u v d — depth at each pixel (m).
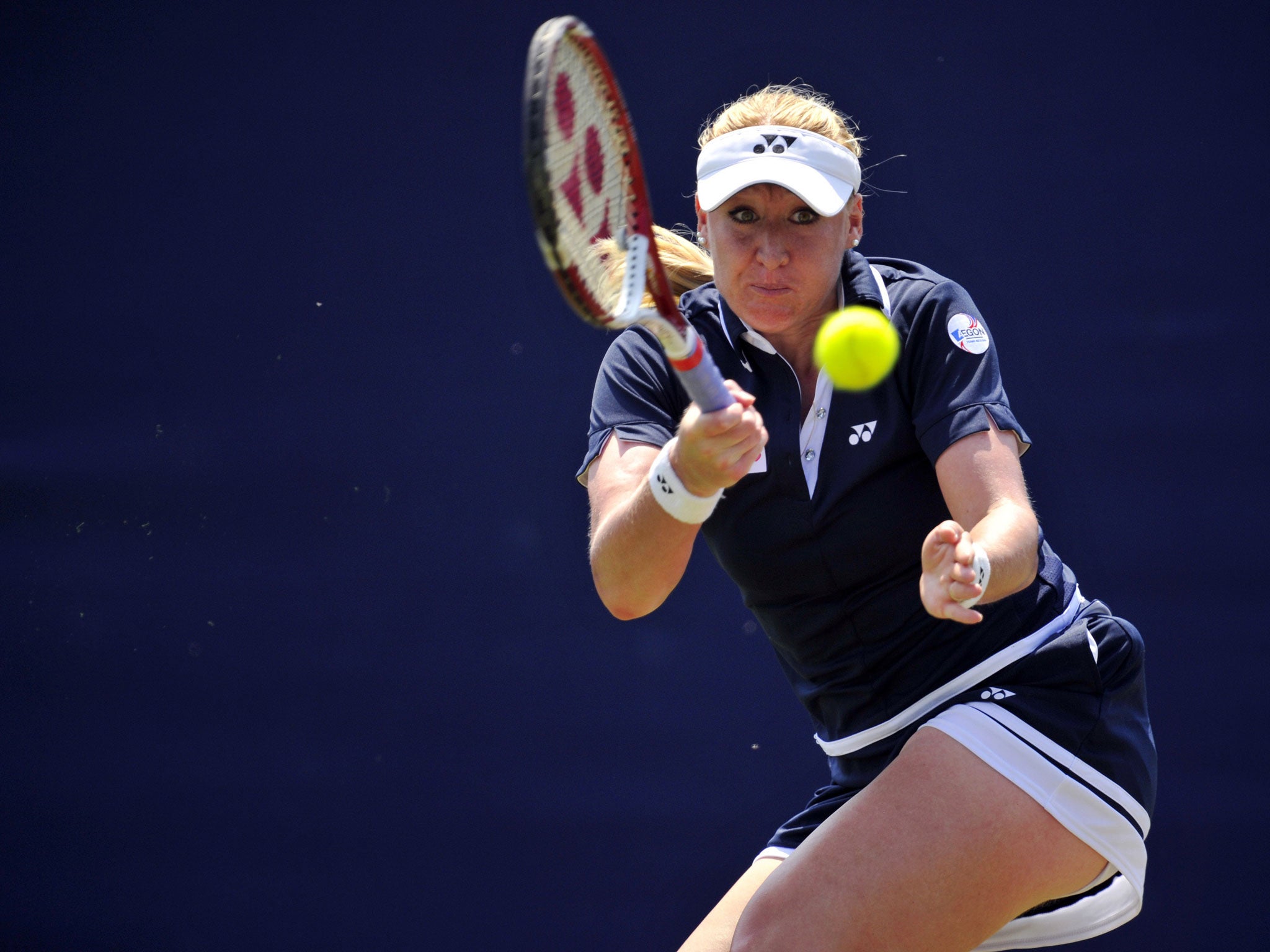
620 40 17.41
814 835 7.45
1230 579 15.72
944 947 7.14
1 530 16.69
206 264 17.38
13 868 15.57
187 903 15.41
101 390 17.09
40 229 17.52
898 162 17.06
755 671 15.77
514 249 17.27
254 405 17.00
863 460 7.85
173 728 15.99
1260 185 16.52
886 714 8.16
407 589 16.36
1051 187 16.84
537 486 16.66
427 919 15.27
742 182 7.57
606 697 15.84
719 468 6.71
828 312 8.08
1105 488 16.08
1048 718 7.62
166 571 16.50
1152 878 14.84
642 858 15.30
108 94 17.75
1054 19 17.03
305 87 17.70
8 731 16.02
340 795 15.68
